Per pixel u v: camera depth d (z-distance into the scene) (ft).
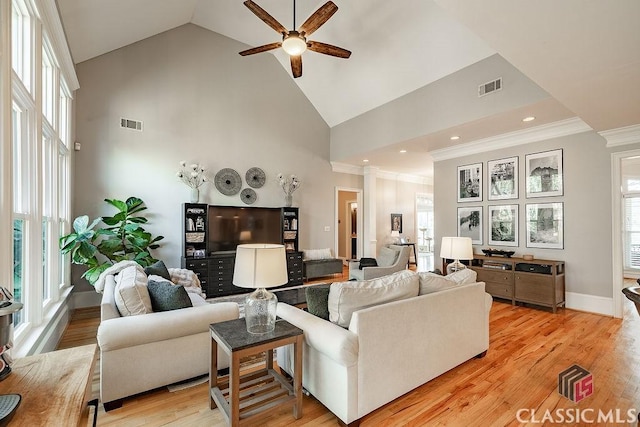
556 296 14.25
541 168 15.69
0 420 3.05
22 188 7.92
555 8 6.13
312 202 23.66
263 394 6.91
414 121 17.24
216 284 17.87
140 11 14.07
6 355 3.97
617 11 6.10
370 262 19.21
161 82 17.58
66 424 3.15
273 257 6.73
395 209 29.55
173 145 17.88
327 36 17.34
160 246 17.31
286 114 22.41
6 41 5.66
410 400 7.29
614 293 13.60
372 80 18.52
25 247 8.05
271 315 6.84
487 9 6.28
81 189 15.25
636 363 9.13
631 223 24.71
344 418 6.13
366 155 21.91
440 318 7.97
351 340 6.06
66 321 12.16
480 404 7.14
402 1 13.92
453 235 19.45
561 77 8.77
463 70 14.79
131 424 6.33
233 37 20.06
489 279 16.49
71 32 12.36
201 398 7.25
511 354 9.78
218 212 19.01
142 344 7.09
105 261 15.83
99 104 15.80
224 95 19.77
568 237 14.85
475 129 15.71
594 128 13.26
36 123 8.03
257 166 21.04
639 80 8.86
